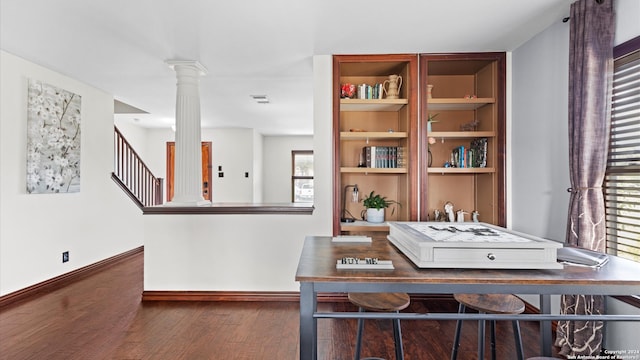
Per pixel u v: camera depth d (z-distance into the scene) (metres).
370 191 3.65
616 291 1.14
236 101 5.09
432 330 2.59
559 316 1.23
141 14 2.39
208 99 4.97
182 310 2.96
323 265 1.33
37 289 3.41
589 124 2.04
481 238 1.36
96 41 2.85
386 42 2.92
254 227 3.24
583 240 2.05
